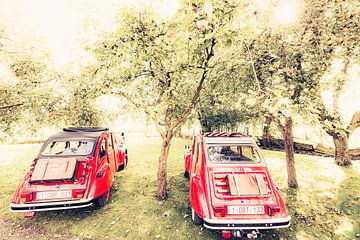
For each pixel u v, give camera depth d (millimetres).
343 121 5020
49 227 4938
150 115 5613
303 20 5422
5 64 7246
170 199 6289
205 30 3846
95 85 5715
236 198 4117
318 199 6215
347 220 5023
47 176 4957
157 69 5621
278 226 3896
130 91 7098
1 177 8492
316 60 5250
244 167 4699
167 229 4801
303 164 10070
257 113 6488
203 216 4062
